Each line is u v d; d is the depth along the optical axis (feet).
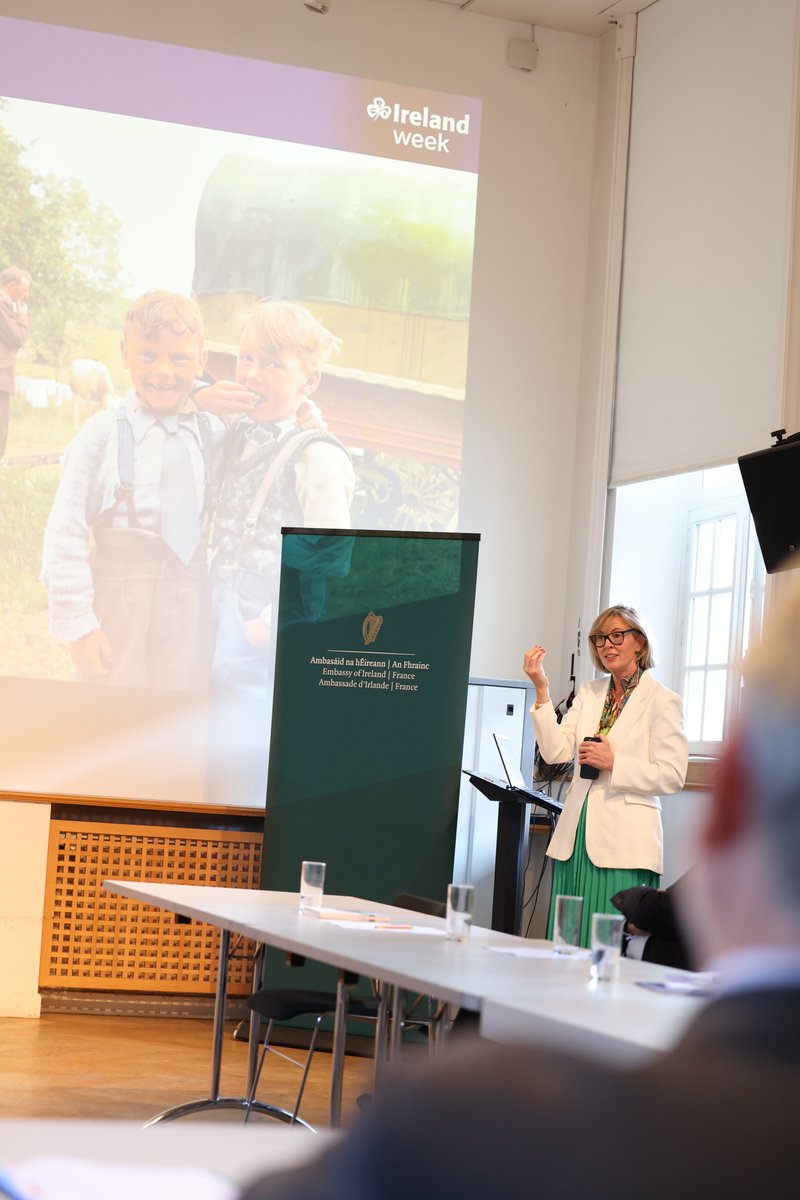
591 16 21.08
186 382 19.02
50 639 18.25
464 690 16.60
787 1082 1.31
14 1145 3.17
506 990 7.05
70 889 17.93
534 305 20.99
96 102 18.88
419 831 16.38
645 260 20.18
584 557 20.43
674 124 19.88
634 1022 6.12
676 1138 1.28
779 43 17.90
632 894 11.04
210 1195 2.85
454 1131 1.31
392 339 19.99
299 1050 16.31
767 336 17.56
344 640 16.94
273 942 8.98
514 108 21.06
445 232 20.35
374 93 20.12
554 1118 1.30
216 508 19.03
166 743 18.63
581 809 14.39
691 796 17.95
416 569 16.92
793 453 12.96
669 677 20.12
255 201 19.48
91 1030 16.69
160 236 19.04
